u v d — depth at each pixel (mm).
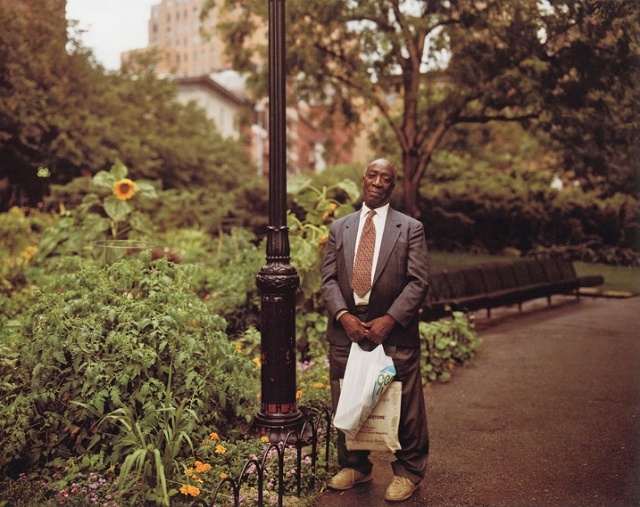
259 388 4820
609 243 19922
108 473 3531
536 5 10094
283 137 4117
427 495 3654
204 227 15695
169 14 23844
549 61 10602
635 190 17781
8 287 7918
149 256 4512
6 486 3406
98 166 22094
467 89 11812
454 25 11414
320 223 6715
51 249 8078
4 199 20938
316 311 6523
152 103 31891
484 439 4625
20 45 19281
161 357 3906
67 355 3770
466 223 20812
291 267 4152
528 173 23000
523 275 11570
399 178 20109
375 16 11906
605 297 13531
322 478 3811
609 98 10617
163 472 3174
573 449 4383
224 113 54469
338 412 3402
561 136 11625
